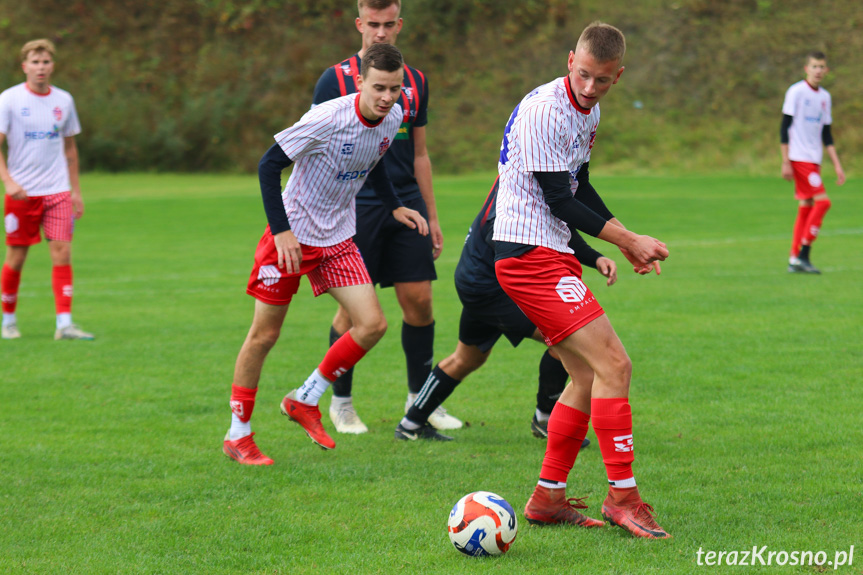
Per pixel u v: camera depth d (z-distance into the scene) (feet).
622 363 39.81
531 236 40.91
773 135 332.80
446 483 46.91
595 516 42.45
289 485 46.73
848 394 63.21
